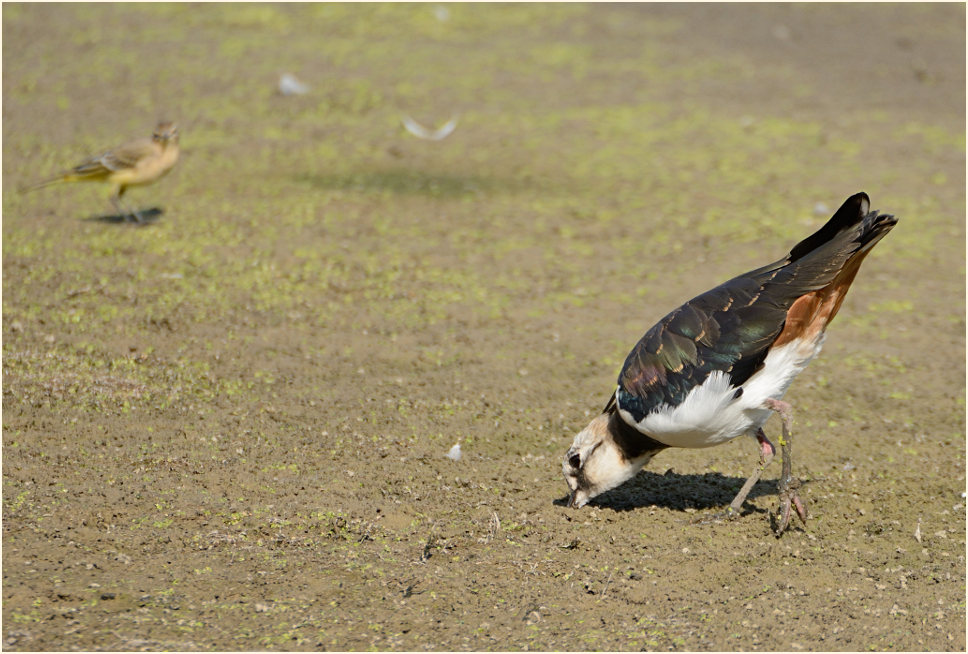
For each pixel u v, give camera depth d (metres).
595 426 9.69
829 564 8.86
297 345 13.58
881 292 16.72
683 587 8.37
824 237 9.66
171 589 8.02
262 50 29.91
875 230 9.01
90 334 13.35
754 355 8.97
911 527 9.61
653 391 9.20
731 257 17.70
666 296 16.03
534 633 7.59
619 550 9.00
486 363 13.41
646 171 22.64
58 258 16.08
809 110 27.17
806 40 33.44
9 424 10.81
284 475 10.16
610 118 26.16
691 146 24.31
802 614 7.96
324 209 19.31
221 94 26.12
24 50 28.22
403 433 11.35
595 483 9.67
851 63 31.23
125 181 17.66
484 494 10.02
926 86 29.50
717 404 8.96
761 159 23.52
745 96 28.14
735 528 9.52
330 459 10.60
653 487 10.47
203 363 12.80
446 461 10.73
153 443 10.69
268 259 16.62
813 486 10.48
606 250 18.08
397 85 27.72
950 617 7.94
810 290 8.95
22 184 19.61
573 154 23.56
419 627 7.64
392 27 32.88
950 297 16.52
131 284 15.20
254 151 22.62
